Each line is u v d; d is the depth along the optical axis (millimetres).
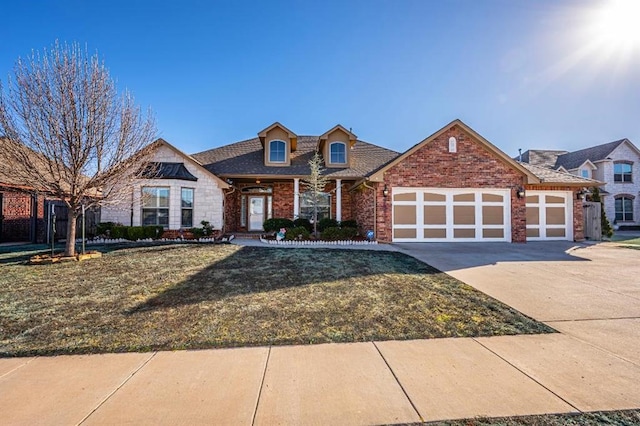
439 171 14047
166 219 14133
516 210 14336
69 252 9141
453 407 2729
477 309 5266
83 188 9125
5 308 5148
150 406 2740
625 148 26234
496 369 3383
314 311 5094
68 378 3191
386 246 12492
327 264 8492
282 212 17641
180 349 3844
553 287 6582
